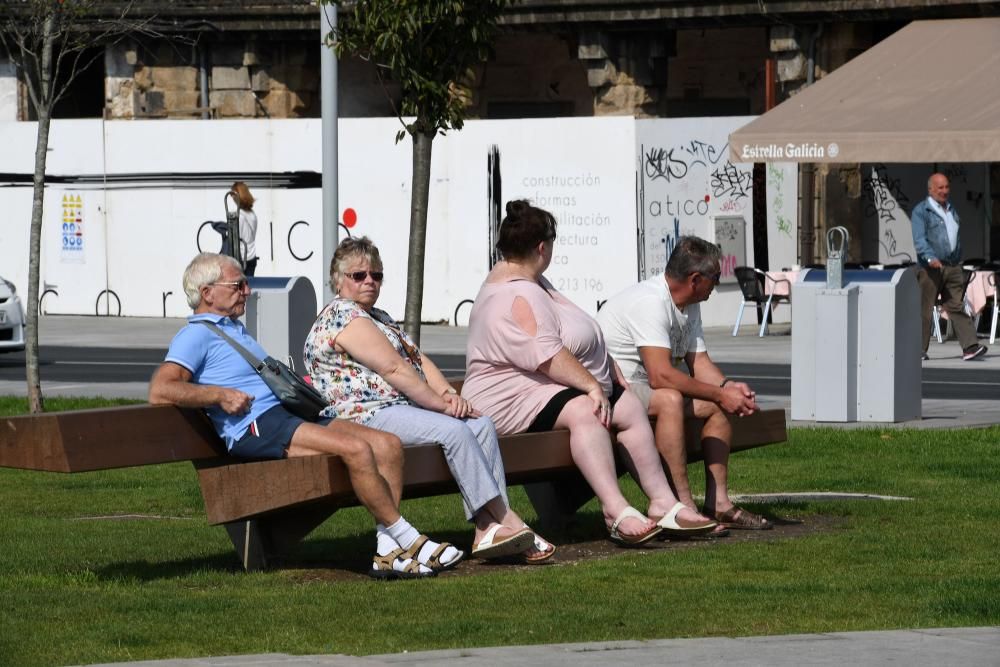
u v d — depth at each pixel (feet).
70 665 47.96
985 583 60.39
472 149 214.07
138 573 65.87
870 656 47.09
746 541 71.77
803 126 189.47
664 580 62.28
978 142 178.19
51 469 58.03
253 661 46.57
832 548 69.26
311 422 64.34
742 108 259.39
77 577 64.03
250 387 63.41
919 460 97.76
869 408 116.67
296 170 222.89
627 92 239.30
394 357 66.18
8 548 72.59
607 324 74.18
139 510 86.02
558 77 271.08
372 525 79.66
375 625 54.08
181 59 253.85
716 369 76.23
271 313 109.91
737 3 221.66
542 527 76.38
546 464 68.69
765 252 211.41
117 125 231.50
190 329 63.31
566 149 209.36
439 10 100.17
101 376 158.81
